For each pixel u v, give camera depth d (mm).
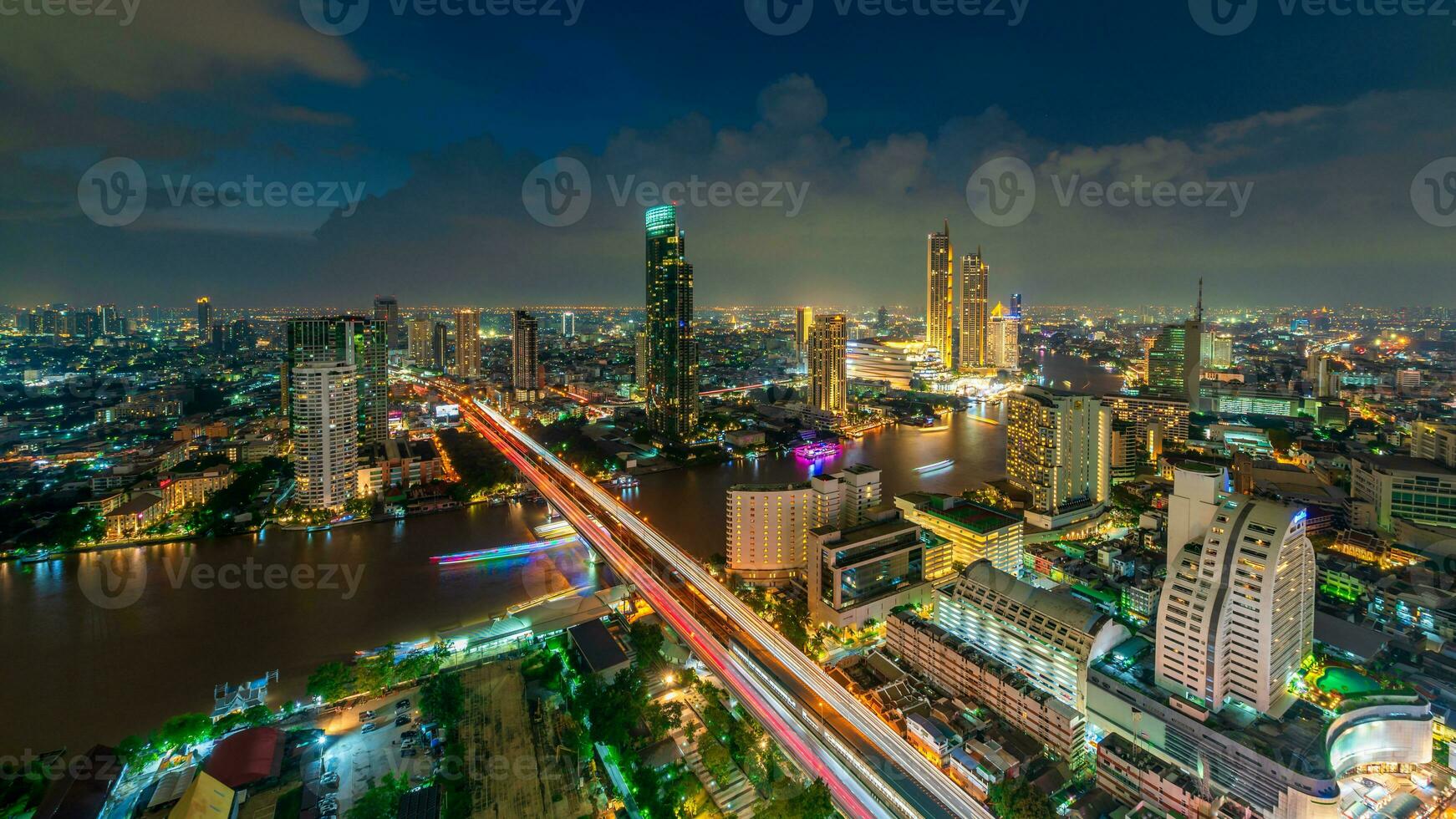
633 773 166625
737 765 171000
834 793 151250
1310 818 132500
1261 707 156500
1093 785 160875
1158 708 161875
